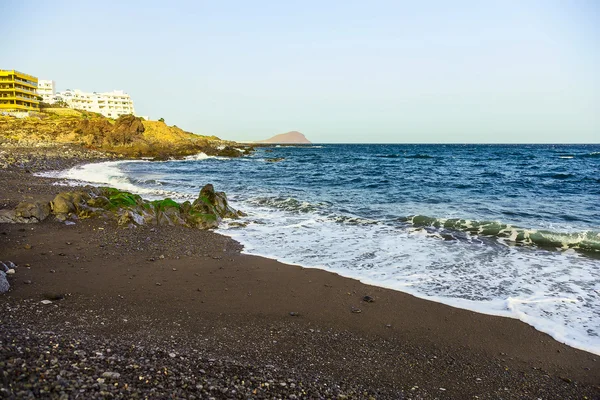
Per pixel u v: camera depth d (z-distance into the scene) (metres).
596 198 24.42
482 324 8.56
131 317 8.33
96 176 35.25
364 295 10.03
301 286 10.59
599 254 13.32
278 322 8.54
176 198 24.61
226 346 7.31
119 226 16.09
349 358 7.18
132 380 5.32
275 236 15.87
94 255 12.51
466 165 56.47
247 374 6.11
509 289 10.36
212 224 17.36
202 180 36.38
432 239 15.28
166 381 5.44
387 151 128.62
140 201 18.55
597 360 7.24
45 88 137.12
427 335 8.13
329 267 12.09
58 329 7.29
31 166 37.91
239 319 8.60
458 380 6.62
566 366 7.08
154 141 78.38
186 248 13.84
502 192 27.53
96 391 4.88
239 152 91.19
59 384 4.86
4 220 15.46
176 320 8.34
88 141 68.00
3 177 28.44
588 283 10.72
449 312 9.12
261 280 10.98
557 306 9.33
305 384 6.02
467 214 19.53
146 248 13.55
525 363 7.18
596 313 8.97
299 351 7.32
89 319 8.03
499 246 14.30
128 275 10.95
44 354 5.65
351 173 44.66
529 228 16.31
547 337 8.01
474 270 11.79
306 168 53.22
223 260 12.70
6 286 9.27
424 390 6.27
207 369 6.10
